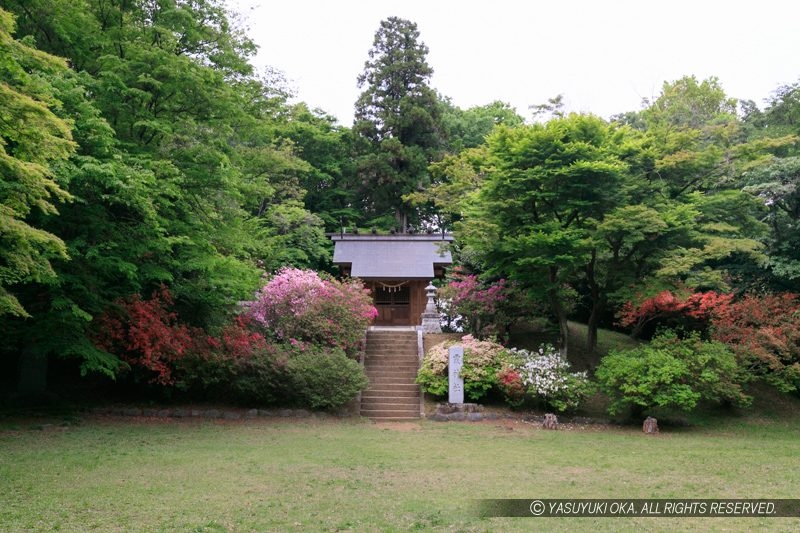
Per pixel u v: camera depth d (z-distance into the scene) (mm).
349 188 37312
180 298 17188
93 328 14414
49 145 9344
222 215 16938
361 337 20578
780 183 19109
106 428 13492
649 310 20406
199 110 15781
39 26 14016
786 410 18875
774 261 19750
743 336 18156
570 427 16109
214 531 6668
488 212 18766
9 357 18156
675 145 19359
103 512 7281
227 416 15891
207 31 16688
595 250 19062
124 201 12375
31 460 10039
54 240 9656
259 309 19156
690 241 18766
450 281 25219
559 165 17422
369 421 16391
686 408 15914
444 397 18172
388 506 7758
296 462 10586
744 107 32188
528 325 24109
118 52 14914
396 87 36125
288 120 26391
